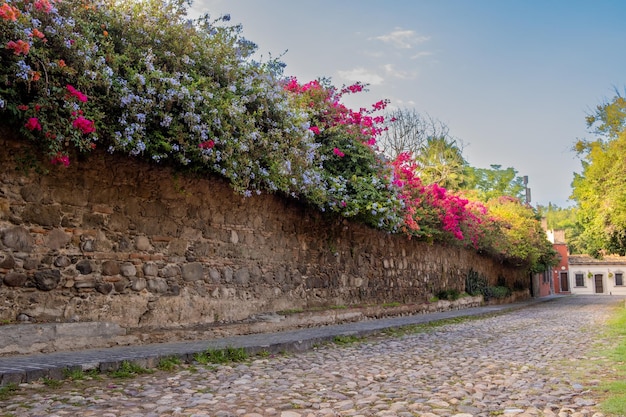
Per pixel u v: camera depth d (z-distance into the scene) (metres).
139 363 6.75
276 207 11.91
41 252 7.41
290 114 10.86
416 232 17.52
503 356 9.12
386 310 16.30
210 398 5.39
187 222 9.63
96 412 4.68
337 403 5.32
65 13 7.65
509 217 34.75
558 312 24.34
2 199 7.00
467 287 25.80
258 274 11.35
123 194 8.51
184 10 9.27
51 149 6.86
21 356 6.70
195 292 9.72
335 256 14.27
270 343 8.92
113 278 8.30
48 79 6.90
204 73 9.77
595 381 6.57
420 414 4.91
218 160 8.91
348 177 13.81
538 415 4.86
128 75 8.11
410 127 32.84
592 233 24.61
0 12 6.19
